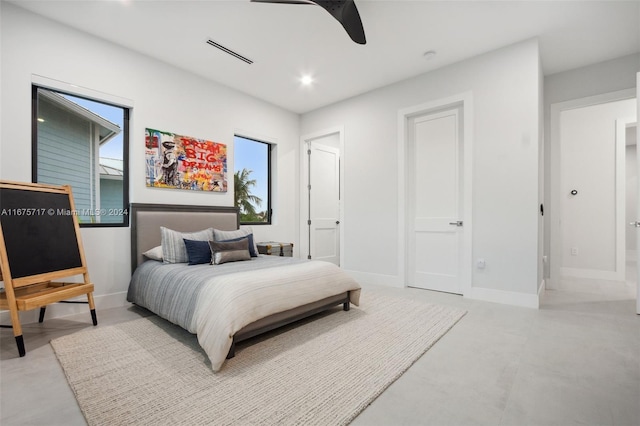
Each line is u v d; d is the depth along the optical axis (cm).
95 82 300
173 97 360
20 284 210
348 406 144
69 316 278
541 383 165
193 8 262
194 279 233
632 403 146
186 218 358
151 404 145
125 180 329
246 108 441
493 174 326
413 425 132
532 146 304
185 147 368
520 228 310
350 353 201
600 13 265
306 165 525
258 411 140
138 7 259
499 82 324
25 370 179
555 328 246
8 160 251
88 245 296
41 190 242
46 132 284
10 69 252
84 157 306
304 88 424
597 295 355
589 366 183
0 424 131
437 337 227
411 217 399
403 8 261
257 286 214
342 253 460
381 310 295
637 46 317
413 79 389
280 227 494
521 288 309
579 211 482
